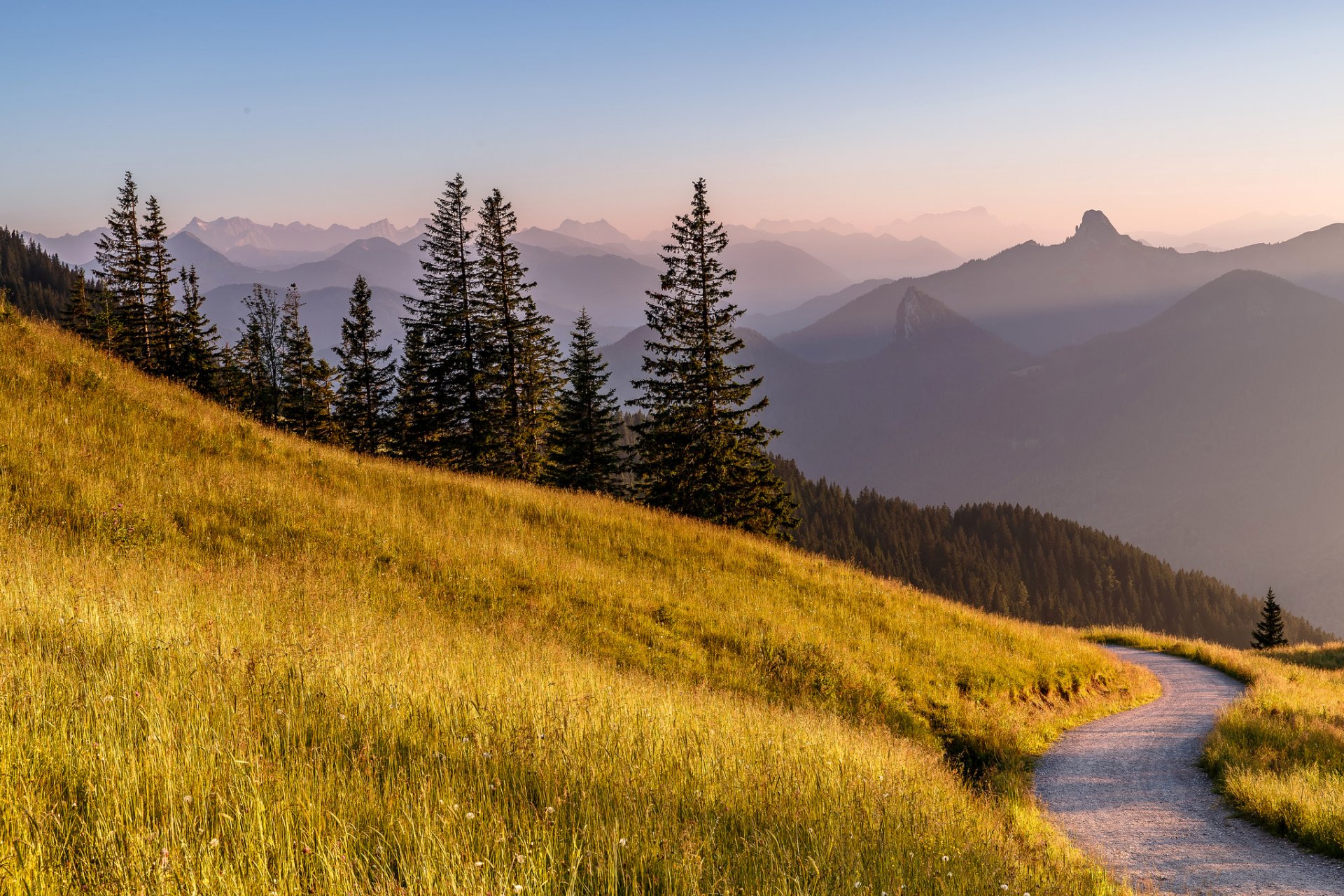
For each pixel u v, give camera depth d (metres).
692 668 16.11
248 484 17.95
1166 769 15.00
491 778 5.30
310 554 15.73
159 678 5.92
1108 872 8.80
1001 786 13.37
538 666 10.85
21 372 18.59
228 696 5.75
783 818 5.85
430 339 39.72
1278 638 66.94
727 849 4.94
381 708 6.38
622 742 7.07
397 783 4.76
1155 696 24.31
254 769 4.39
